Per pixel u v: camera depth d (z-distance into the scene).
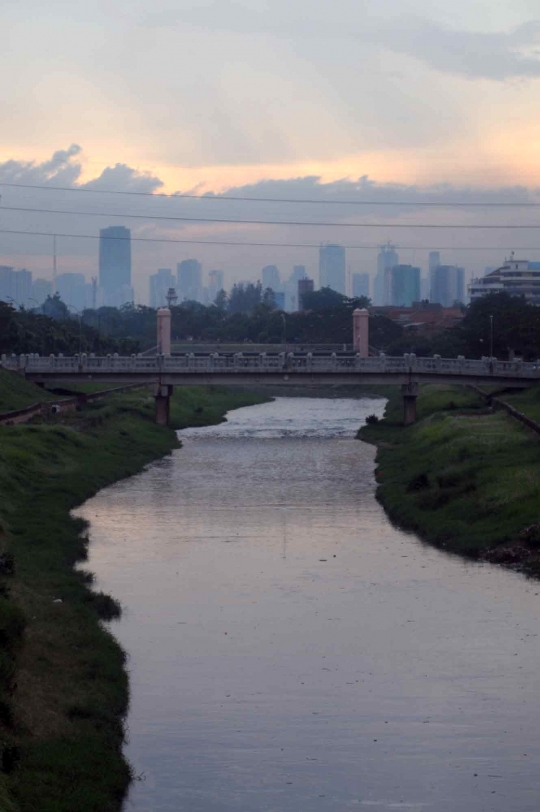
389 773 25.77
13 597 35.59
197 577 42.97
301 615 37.59
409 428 97.44
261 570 44.09
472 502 53.31
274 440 97.00
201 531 52.31
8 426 77.38
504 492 52.50
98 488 65.88
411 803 24.44
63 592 38.41
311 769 25.97
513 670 32.03
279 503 60.81
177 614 37.81
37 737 25.66
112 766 25.19
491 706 29.50
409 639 34.91
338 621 36.88
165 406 106.25
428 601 39.16
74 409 101.19
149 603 39.19
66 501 59.03
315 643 34.59
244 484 68.62
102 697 29.22
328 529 52.88
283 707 29.45
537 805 24.30
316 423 116.19
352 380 104.19
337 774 25.77
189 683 31.17
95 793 23.66
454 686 30.86
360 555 46.84
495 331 138.50
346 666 32.53
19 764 24.00
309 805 24.30
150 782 25.31
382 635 35.28
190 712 29.12
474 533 48.34
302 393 170.62
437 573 43.22
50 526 50.03
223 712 29.12
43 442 72.81
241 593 40.53
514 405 90.94
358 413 131.00
